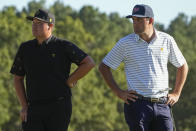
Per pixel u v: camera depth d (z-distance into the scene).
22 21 143.62
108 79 18.89
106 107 132.62
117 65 18.83
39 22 17.84
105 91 141.38
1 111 115.94
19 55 18.20
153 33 18.61
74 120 125.19
